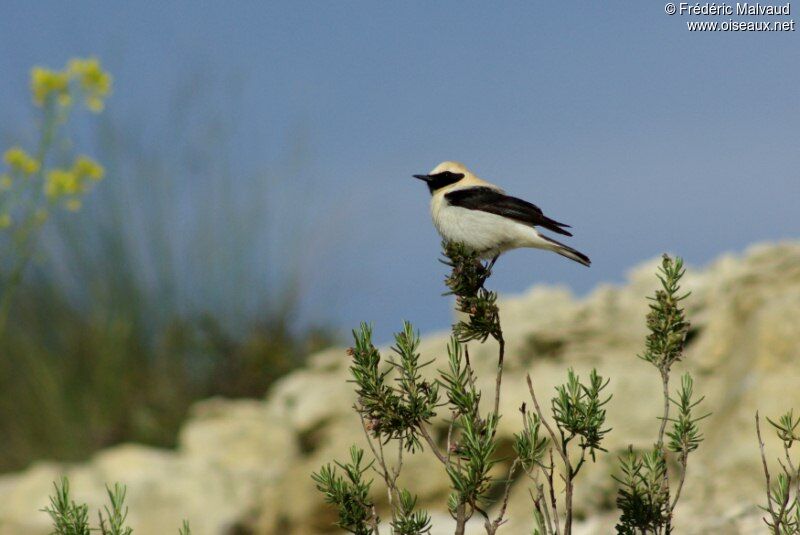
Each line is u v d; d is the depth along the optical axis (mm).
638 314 13469
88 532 4918
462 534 4902
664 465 5672
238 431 16125
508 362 13117
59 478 14555
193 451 15953
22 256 14148
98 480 14406
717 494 9312
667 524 5602
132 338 20062
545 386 11648
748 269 12203
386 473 5285
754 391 10453
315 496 12234
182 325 20250
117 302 20031
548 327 13367
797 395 10219
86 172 13617
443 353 13039
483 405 11672
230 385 19828
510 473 5020
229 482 14461
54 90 13328
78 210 19797
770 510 5355
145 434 18891
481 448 4926
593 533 8602
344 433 12578
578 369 11930
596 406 5230
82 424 19156
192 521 13672
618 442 10781
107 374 19562
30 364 19328
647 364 12273
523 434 5195
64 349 19688
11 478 16609
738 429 10227
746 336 11312
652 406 11219
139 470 14633
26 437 18891
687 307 12992
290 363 20094
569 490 5121
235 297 20688
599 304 13891
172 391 19719
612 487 9547
